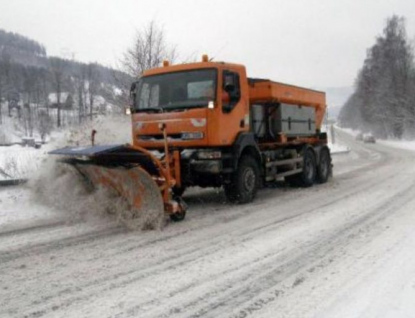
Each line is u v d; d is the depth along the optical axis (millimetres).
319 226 7484
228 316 4051
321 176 13859
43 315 4141
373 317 3918
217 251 6082
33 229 7441
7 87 90500
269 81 10906
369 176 15680
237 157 9375
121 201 7828
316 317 3971
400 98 66500
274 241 6547
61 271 5336
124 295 4570
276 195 11328
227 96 9133
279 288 4684
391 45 72500
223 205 9734
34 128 78562
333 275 5023
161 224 7367
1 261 5750
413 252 5773
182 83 9086
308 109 13492
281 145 11906
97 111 17812
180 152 8750
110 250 6199
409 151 37094
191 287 4762
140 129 9242
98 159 7469
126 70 17453
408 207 9000
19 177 11445
